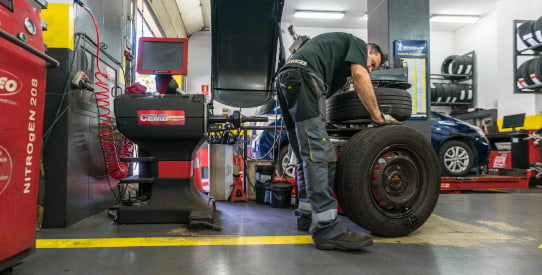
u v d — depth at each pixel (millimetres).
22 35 1100
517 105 7770
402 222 1727
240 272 1218
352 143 1738
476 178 4305
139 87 2240
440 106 11141
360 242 1451
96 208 2428
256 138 4281
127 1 3689
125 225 2027
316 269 1254
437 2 9617
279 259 1373
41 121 1222
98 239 1688
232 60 2918
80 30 2104
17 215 1101
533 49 6559
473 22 10781
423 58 4285
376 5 4652
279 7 2639
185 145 2188
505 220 2240
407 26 4336
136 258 1383
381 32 4492
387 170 1769
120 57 2932
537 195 3766
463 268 1275
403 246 1579
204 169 5355
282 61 2736
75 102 2059
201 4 9398
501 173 5242
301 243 1627
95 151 2400
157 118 2088
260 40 2844
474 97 10617
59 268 1264
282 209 2648
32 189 1176
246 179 3268
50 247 1543
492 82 9938
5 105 1032
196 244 1598
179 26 9281
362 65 1610
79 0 2018
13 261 1088
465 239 1718
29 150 1152
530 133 5242
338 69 1775
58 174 1952
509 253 1474
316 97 1578
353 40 1658
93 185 2371
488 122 9359
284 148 3996
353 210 1670
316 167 1531
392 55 4285
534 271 1246
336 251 1491
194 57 11086
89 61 2248
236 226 2014
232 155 3236
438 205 2936
